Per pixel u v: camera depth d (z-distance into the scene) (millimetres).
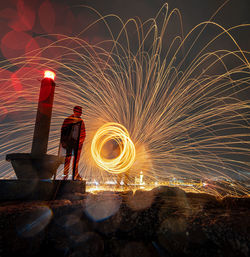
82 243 1881
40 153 3531
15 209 2195
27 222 1983
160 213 2084
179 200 2598
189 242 1660
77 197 3170
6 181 2947
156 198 2711
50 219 2117
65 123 4531
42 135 3596
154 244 1797
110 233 1981
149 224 1955
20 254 1776
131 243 1845
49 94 3773
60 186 3314
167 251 1716
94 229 2049
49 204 2506
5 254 1741
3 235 1840
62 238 1950
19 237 1858
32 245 1851
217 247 1587
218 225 1741
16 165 3426
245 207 2434
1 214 2033
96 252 1814
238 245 1570
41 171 3414
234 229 1691
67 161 4422
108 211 2174
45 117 3670
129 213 2117
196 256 1578
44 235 1961
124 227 1986
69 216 2176
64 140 4480
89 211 2193
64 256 1799
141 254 1745
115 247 1849
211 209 2344
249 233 1650
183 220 1859
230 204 2582
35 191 3039
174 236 1746
